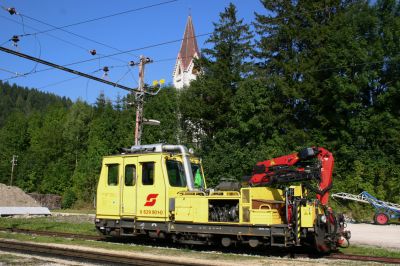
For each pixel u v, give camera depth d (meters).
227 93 39.03
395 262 11.49
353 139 33.19
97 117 68.69
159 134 43.50
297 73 36.56
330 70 34.34
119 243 15.80
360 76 32.12
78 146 69.31
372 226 24.08
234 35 40.78
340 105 32.81
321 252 13.16
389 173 30.62
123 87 23.47
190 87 41.44
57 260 11.76
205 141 40.03
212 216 13.52
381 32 34.03
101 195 16.38
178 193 14.55
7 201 38.41
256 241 12.67
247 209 12.77
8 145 82.50
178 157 15.31
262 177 13.87
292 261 11.67
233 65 40.62
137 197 15.23
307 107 36.34
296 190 13.07
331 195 29.61
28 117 90.62
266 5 40.56
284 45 40.03
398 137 31.17
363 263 11.40
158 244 15.80
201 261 11.60
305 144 34.03
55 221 26.67
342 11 37.69
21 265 11.02
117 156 16.16
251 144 36.25
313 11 37.34
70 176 65.44
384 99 32.50
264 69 39.81
